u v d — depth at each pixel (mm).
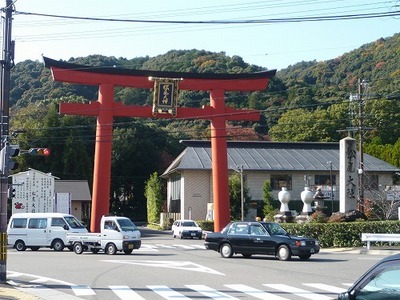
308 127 82875
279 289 17344
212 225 56094
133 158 86250
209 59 93250
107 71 42375
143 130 88750
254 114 44469
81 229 35719
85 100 82688
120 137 85875
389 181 65500
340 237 36062
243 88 44188
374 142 81312
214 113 43781
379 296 7270
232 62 90812
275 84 91812
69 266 24391
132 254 31531
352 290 7488
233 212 59969
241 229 28438
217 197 44125
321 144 69750
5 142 18938
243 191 60344
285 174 64125
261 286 18047
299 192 63969
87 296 16047
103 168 42500
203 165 62781
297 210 62750
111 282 19109
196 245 40594
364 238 33094
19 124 72562
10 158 19000
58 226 35188
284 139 84438
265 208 60125
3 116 19047
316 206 44094
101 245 31438
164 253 32344
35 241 35312
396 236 32219
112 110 42500
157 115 42719
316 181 64500
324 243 36125
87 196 61219
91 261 26797
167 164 88125
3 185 18719
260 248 27594
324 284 18469
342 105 82500
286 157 66750
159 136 90750
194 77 43406
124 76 42656
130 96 97062
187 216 62438
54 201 47250
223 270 22703
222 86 43844
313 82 101562
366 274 7488
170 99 42500
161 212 73000
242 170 57750
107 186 42594
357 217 38906
